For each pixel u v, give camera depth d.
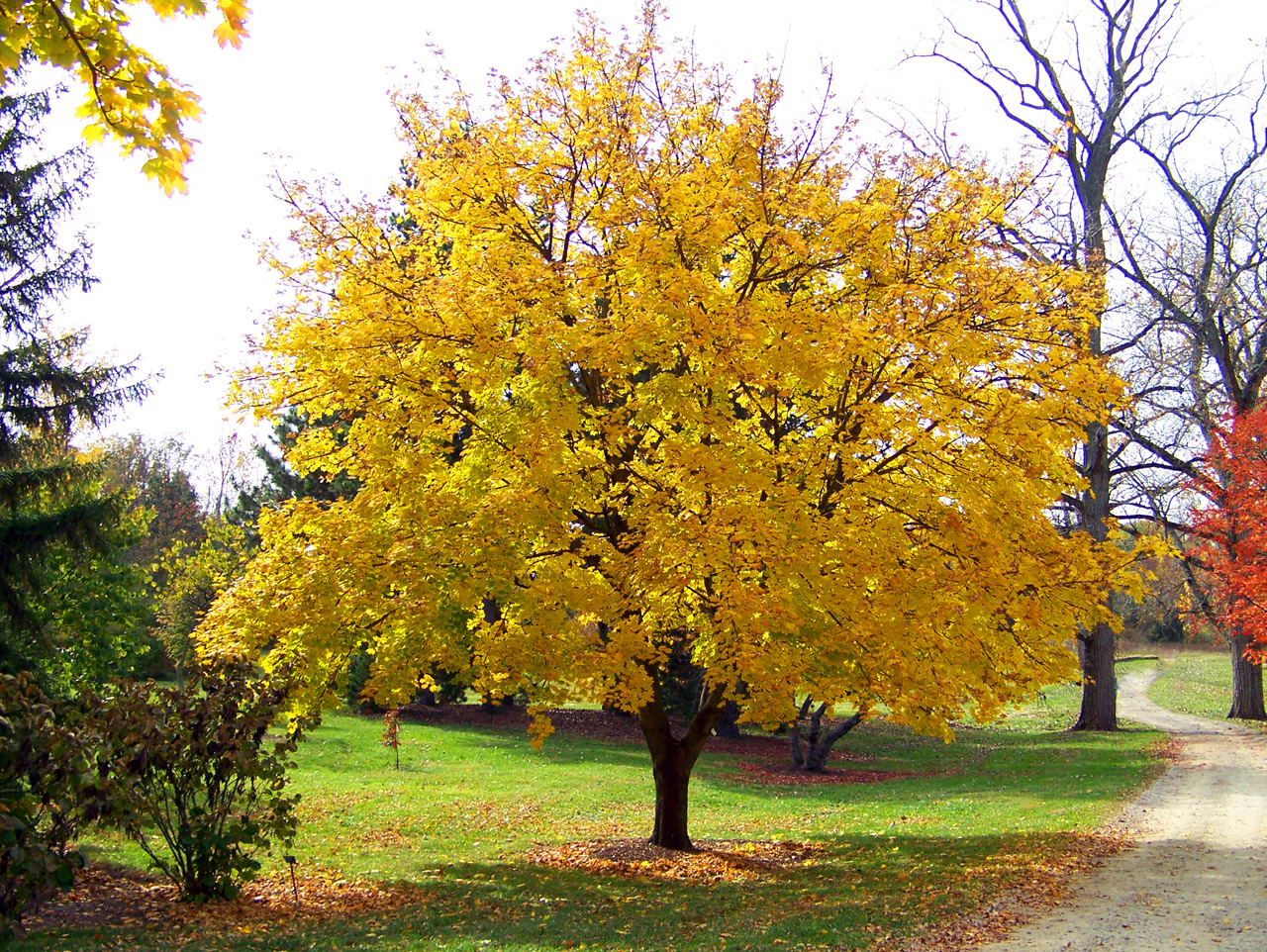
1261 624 22.47
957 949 7.49
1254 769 18.58
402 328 9.82
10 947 6.93
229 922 8.20
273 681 9.24
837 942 7.69
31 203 17.20
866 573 9.62
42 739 6.52
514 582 9.77
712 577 9.82
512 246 10.55
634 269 9.98
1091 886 9.65
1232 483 23.95
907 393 10.02
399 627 9.76
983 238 11.40
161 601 33.12
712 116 11.40
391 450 10.12
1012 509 10.16
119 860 10.23
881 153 11.25
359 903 9.47
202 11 5.02
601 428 9.95
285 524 10.83
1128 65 26.58
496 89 11.41
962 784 20.84
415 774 21.12
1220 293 27.02
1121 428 26.30
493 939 7.89
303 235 11.16
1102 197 27.06
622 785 20.69
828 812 17.98
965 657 9.84
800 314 9.84
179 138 5.39
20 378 17.00
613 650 9.45
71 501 19.84
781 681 9.13
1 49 5.02
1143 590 10.92
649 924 8.48
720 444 9.80
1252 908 8.59
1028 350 11.03
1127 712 34.25
